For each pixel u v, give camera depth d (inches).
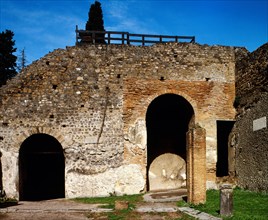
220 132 795.4
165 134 813.2
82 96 687.7
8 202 622.8
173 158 805.2
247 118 666.8
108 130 684.1
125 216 456.4
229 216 422.6
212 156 705.6
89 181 668.7
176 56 721.6
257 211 444.5
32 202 621.9
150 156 799.1
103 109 688.4
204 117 711.7
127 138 686.5
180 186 792.9
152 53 717.9
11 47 1205.1
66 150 670.5
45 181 846.5
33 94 678.5
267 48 613.9
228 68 732.7
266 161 592.4
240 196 572.1
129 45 716.7
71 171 668.1
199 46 732.0
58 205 567.8
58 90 684.7
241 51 738.2
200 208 487.2
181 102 753.0
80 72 696.4
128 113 693.3
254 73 653.9
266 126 598.5
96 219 449.7
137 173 681.0
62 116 678.5
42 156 848.3
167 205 531.5
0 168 653.9
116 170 676.7
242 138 681.6
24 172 709.3
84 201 606.2
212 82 722.8
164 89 708.0
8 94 674.2
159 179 789.2
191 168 526.3
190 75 718.5
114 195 668.7
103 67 702.5
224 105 720.3
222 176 777.6
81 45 707.4
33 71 685.3
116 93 696.4
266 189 588.4
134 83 702.5
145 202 567.2
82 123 680.4
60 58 697.0
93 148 676.7
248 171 653.3
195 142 525.0
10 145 660.7
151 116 814.5
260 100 624.4
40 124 671.1
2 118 666.2
